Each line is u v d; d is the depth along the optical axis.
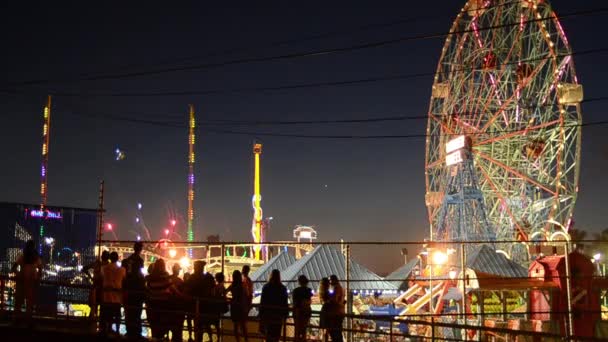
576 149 65.00
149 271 18.30
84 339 16.62
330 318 16.72
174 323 16.97
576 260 31.12
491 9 69.19
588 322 29.95
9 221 24.38
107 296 17.22
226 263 74.38
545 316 31.47
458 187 65.38
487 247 46.44
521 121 68.50
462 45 70.94
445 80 71.62
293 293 16.80
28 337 17.00
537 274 32.47
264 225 107.75
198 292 17.14
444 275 42.47
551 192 65.50
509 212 67.88
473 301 38.88
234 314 16.27
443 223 65.69
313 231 93.62
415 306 41.28
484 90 70.06
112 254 17.94
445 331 37.06
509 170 67.75
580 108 64.81
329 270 41.88
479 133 65.06
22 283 18.41
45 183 62.75
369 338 30.77
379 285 41.94
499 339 32.41
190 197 89.00
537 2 65.69
